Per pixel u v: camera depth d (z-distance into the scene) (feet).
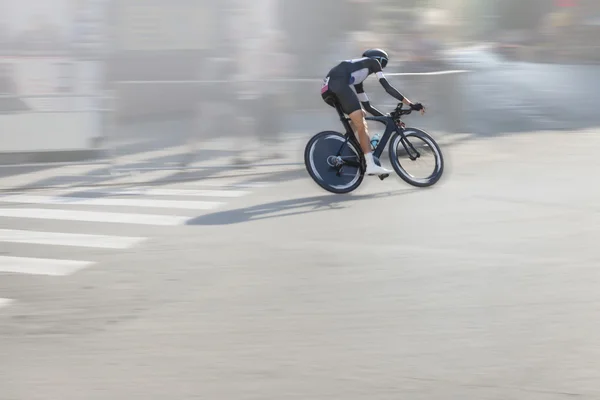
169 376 17.06
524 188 36.24
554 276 23.41
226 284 23.48
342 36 58.49
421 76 50.75
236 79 44.86
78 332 19.85
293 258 26.04
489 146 49.52
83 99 43.70
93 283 23.89
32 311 21.48
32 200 36.96
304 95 45.29
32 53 47.01
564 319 19.95
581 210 31.60
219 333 19.56
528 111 67.41
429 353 18.02
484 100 74.90
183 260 26.16
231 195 37.32
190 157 44.27
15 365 17.84
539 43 113.70
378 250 26.68
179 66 52.06
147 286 23.48
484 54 101.45
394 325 19.81
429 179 37.17
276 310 21.11
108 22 50.57
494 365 17.30
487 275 23.63
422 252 26.27
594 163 42.47
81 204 35.83
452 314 20.49
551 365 17.26
